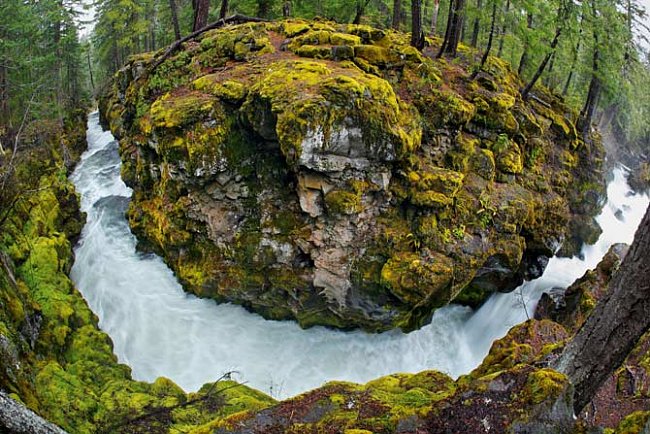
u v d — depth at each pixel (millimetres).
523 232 16750
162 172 16156
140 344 15492
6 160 18078
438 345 16359
